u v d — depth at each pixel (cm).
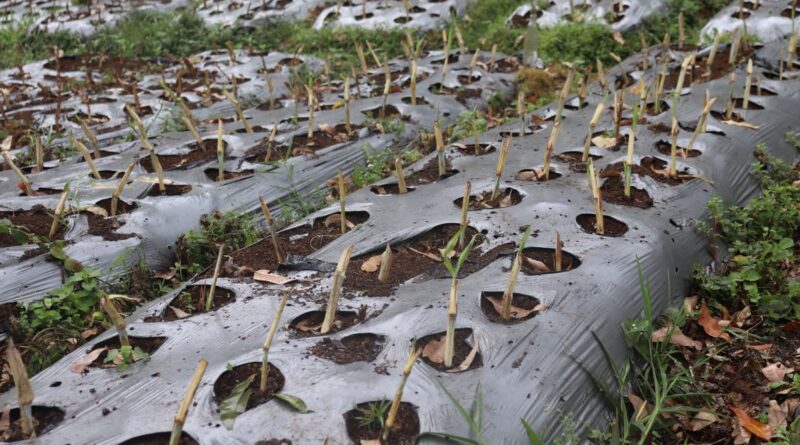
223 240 230
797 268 213
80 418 161
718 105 286
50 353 194
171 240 230
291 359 170
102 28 522
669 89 321
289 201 254
